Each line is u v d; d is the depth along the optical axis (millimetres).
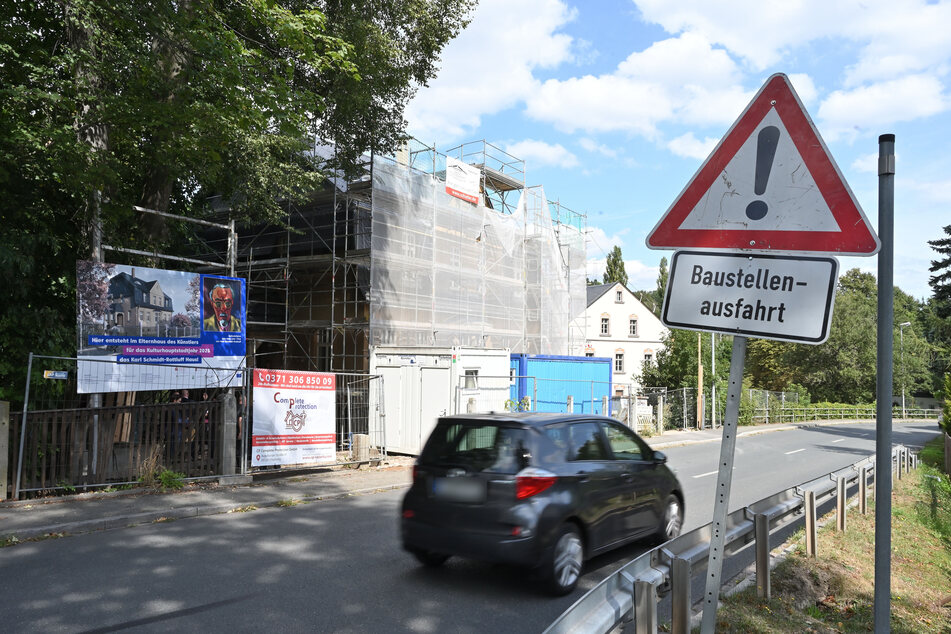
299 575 6172
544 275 30016
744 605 5188
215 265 13562
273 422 12055
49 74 10688
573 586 5812
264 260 24016
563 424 6371
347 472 13250
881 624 2783
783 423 41094
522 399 20891
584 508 5996
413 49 18359
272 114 11578
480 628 4898
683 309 2896
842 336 55906
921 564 7691
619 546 6566
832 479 8914
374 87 17672
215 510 9258
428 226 23250
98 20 10961
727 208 2834
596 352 47875
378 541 7566
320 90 17453
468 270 25188
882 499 2824
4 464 9203
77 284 11016
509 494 5680
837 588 6016
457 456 6102
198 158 13117
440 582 6012
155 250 14344
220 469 11469
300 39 11711
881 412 2832
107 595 5531
